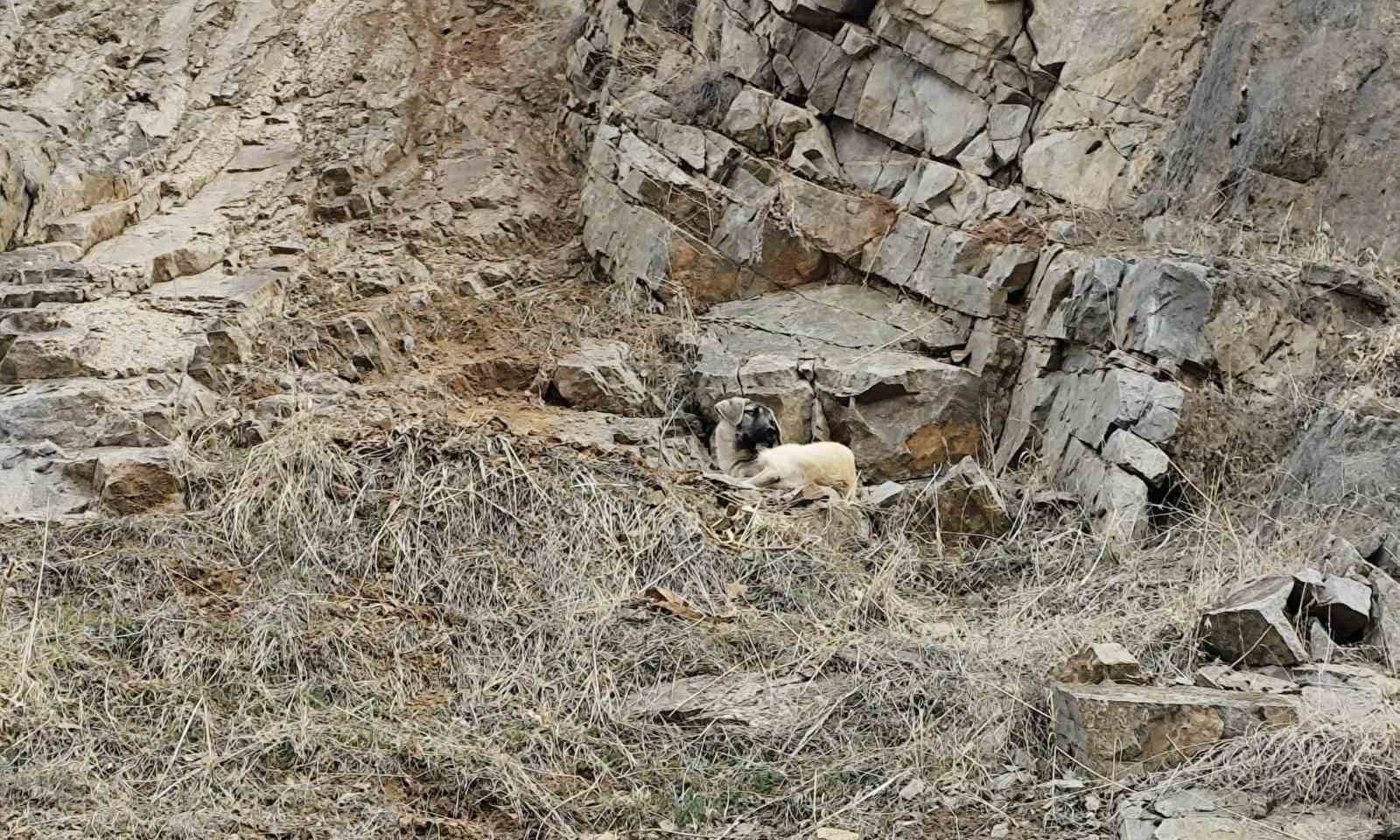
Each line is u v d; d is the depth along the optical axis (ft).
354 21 43.55
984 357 30.96
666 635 21.25
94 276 31.37
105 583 21.57
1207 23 32.53
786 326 33.12
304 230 36.68
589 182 38.63
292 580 21.94
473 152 40.40
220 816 16.69
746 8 37.32
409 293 34.27
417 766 18.04
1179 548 24.36
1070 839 16.31
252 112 40.60
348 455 24.79
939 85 34.60
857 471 30.14
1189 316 26.37
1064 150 32.81
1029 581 24.13
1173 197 30.76
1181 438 25.52
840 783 17.88
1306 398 25.61
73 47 41.34
